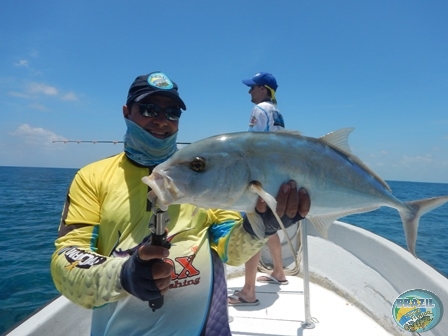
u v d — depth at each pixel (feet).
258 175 3.50
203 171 3.44
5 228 23.08
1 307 11.07
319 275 7.75
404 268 6.64
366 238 8.39
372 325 5.95
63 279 3.06
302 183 3.64
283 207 3.42
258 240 3.58
